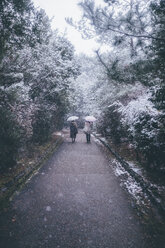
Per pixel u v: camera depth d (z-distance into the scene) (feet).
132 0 13.87
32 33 19.71
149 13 14.69
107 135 54.03
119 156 31.01
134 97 33.40
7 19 16.34
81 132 91.35
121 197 16.49
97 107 59.21
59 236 11.01
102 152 37.70
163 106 15.29
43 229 11.63
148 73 16.92
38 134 38.17
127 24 14.38
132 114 23.03
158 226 12.06
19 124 23.97
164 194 15.72
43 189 18.01
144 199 15.94
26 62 29.60
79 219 12.84
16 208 14.12
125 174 23.13
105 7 13.56
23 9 17.21
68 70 40.86
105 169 25.39
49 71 35.06
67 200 15.72
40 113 39.55
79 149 40.96
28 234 11.13
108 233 11.37
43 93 39.32
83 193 17.26
